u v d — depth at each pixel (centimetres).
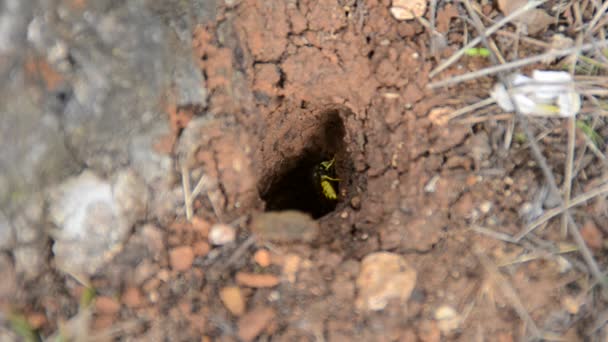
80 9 55
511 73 58
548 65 58
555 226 56
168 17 56
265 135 60
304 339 55
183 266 55
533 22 58
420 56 58
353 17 58
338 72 58
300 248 56
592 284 56
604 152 57
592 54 58
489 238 56
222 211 56
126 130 56
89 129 55
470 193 56
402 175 57
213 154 56
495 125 57
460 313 55
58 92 55
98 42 55
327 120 61
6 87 54
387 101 58
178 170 56
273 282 55
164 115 56
